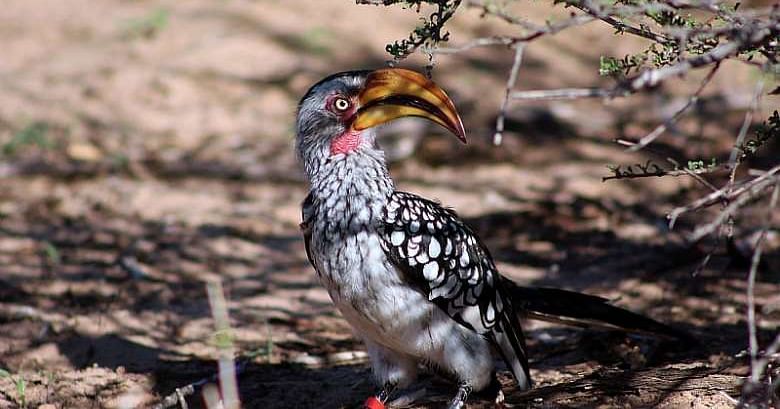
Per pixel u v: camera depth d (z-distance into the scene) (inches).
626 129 653.9
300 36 784.9
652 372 323.6
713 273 434.0
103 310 416.5
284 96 709.9
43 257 481.4
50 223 529.3
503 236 505.4
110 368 360.8
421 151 628.4
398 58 260.5
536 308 334.3
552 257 476.7
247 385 344.2
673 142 622.5
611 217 520.7
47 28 833.5
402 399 320.5
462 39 778.8
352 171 292.7
